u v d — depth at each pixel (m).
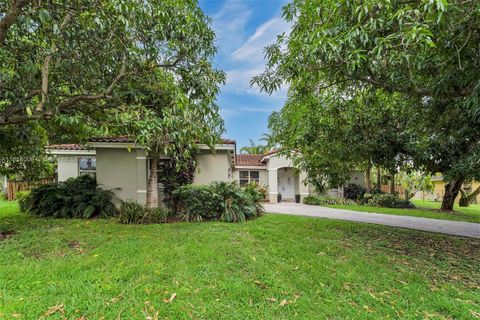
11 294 3.47
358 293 3.71
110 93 6.39
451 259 5.29
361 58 3.52
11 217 9.23
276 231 7.28
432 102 6.08
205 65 6.64
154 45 6.08
